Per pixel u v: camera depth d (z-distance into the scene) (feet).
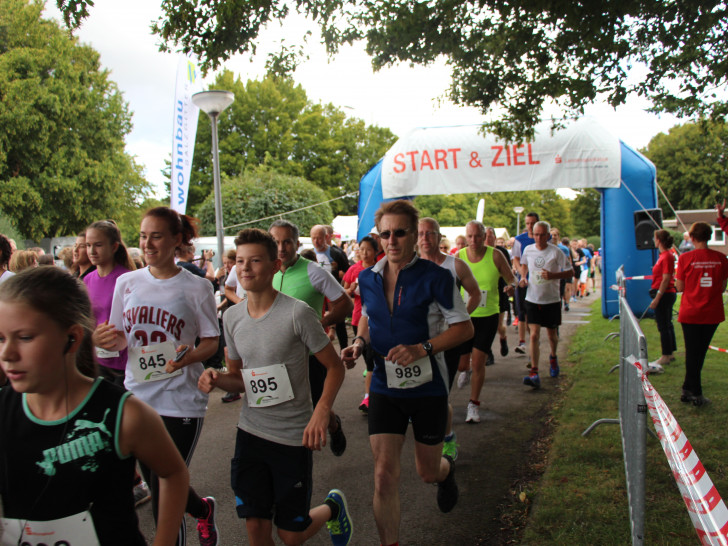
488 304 17.20
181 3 13.71
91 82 85.46
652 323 35.06
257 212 94.99
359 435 16.38
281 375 8.14
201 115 138.31
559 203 197.57
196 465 14.42
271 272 8.36
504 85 17.83
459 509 11.41
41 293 4.20
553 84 16.66
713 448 13.33
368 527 10.85
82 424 4.40
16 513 4.42
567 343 31.07
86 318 4.56
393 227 9.13
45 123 76.33
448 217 180.96
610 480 11.77
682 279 17.10
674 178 139.03
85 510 4.44
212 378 8.01
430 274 9.21
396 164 35.99
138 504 11.91
